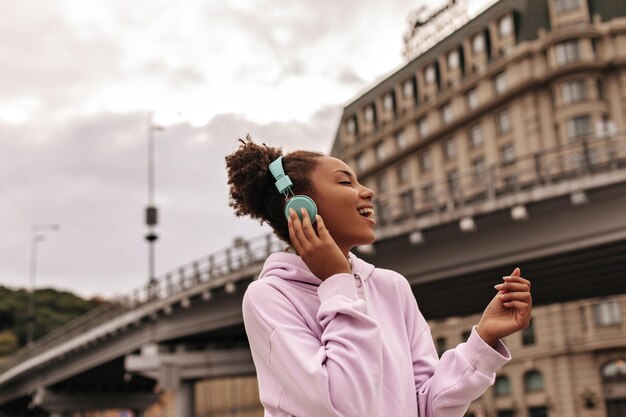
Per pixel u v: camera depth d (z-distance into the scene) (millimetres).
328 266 1534
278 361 1496
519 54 47875
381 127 61938
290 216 1568
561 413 37438
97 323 33438
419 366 1683
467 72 53562
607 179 15367
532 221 16750
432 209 18609
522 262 17156
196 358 27281
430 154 56344
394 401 1494
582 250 16234
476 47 53125
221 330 26531
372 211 1700
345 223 1637
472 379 1539
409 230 18438
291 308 1555
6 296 96250
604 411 36281
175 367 26984
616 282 19000
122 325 29938
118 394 45156
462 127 53156
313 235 1534
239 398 60375
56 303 99375
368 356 1440
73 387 43500
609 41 45500
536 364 39062
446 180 18328
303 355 1448
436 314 23203
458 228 17953
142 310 28531
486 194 17625
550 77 46344
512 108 48812
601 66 45156
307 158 1707
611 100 45281
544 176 16625
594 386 36781
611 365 36750
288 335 1490
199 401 66000
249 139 1816
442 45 56375
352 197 1643
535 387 39188
